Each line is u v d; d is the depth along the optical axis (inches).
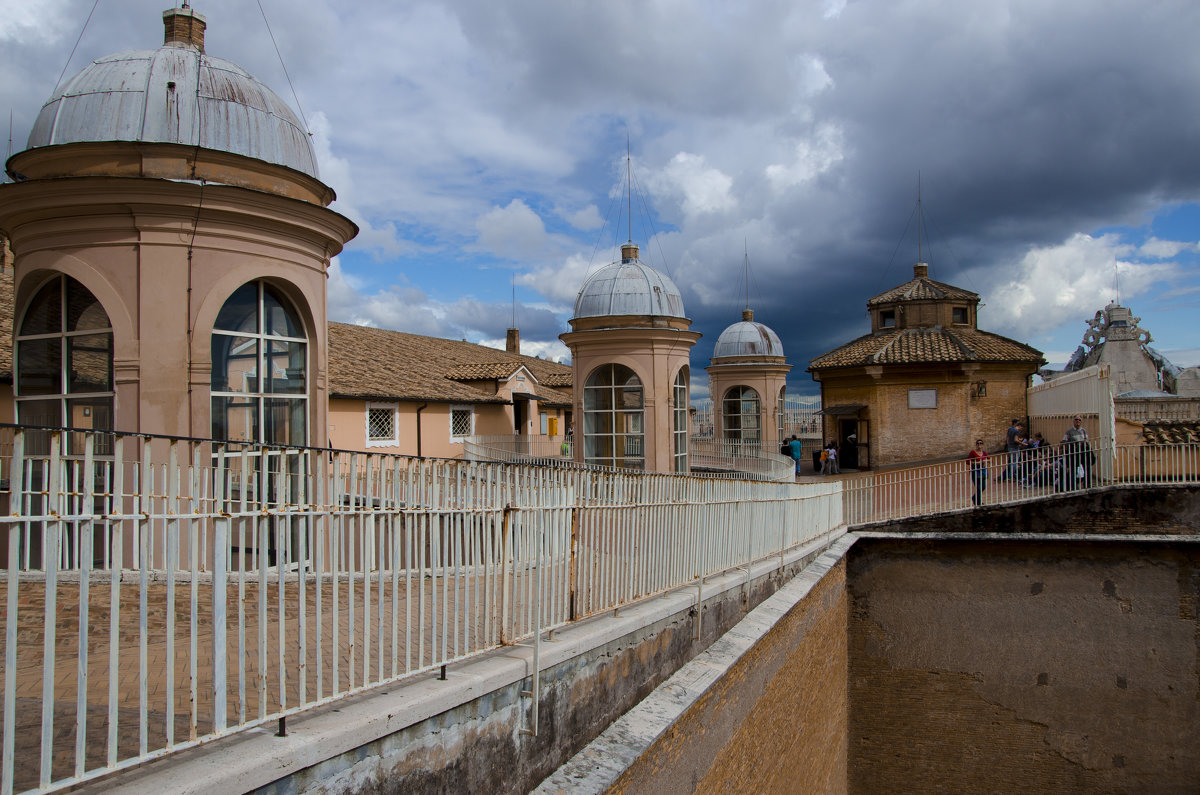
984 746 626.8
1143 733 597.0
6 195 380.2
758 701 363.6
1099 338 1387.8
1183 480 730.8
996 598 624.7
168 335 379.9
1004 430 1114.7
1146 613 597.3
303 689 157.6
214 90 410.0
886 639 647.8
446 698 179.5
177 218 381.7
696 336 904.9
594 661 246.8
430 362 1222.3
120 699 175.3
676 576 331.9
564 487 255.8
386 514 182.9
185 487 368.2
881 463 1131.3
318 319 445.7
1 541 359.6
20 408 408.5
